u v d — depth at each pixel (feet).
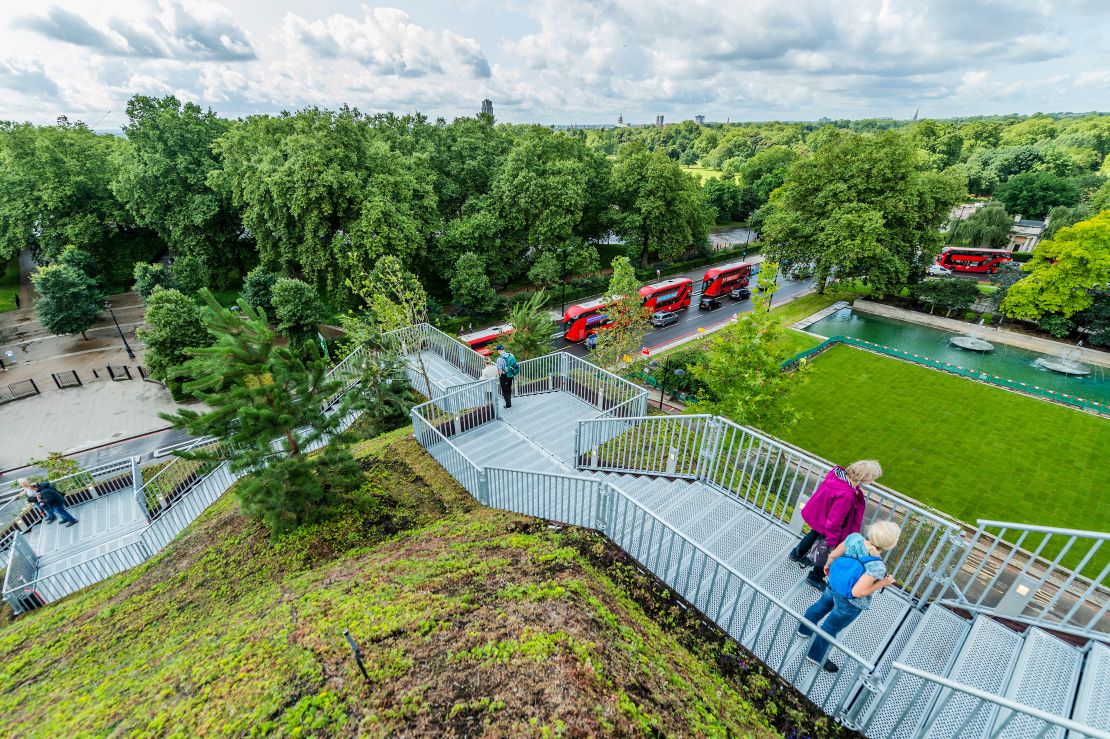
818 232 130.31
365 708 15.31
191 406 93.86
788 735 15.57
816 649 18.06
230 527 36.83
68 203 129.49
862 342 114.11
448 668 16.49
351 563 28.35
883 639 18.58
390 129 147.33
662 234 169.07
